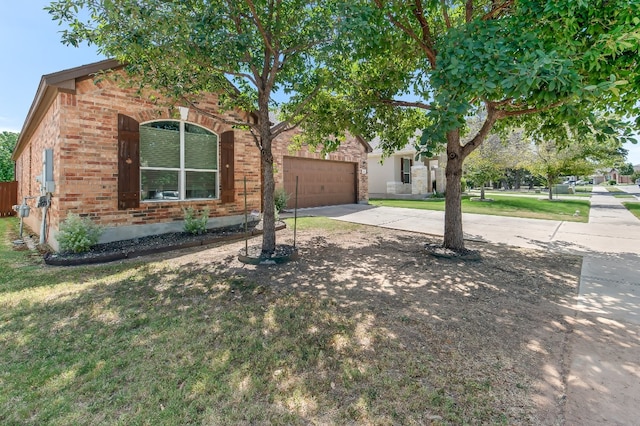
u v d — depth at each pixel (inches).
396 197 831.7
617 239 296.5
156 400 85.0
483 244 277.1
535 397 85.4
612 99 166.7
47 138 298.2
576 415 78.5
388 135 288.0
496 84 135.4
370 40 191.6
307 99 240.4
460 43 150.2
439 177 933.2
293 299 153.3
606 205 613.6
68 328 124.9
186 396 86.6
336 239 298.0
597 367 98.3
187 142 316.8
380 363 101.3
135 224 282.4
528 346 111.1
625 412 79.0
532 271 199.2
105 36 189.0
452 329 123.6
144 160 291.0
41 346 111.7
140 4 161.3
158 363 101.7
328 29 190.7
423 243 281.6
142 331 122.3
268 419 78.6
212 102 329.1
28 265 217.9
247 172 362.3
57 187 253.6
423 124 296.0
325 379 93.8
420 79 245.8
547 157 640.4
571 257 232.7
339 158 603.2
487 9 228.5
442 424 76.5
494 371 96.8
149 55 195.5
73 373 96.7
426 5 211.6
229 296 157.6
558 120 174.2
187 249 262.2
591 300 152.6
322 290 165.9
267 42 207.2
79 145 254.2
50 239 278.8
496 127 279.6
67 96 248.8
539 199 747.4
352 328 124.4
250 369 98.6
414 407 82.2
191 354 106.7
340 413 80.4
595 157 602.2
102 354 106.7
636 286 172.1
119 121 270.2
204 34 169.0
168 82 221.5
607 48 134.0
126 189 275.4
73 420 78.0
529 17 151.6
